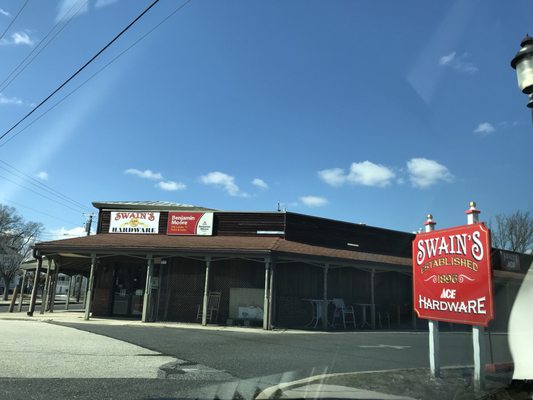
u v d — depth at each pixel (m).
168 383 7.45
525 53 7.30
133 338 12.96
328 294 21.80
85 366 8.62
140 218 22.88
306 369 8.98
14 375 7.63
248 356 10.45
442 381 7.93
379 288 23.91
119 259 21.38
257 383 7.57
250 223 22.38
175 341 12.67
